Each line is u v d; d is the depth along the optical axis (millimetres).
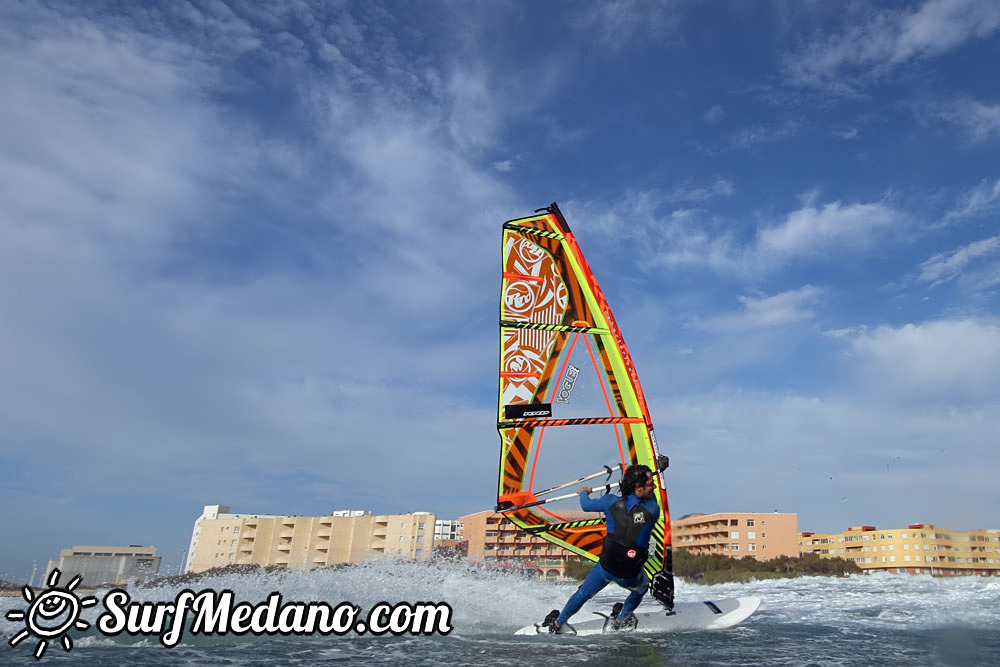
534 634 6770
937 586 12070
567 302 9148
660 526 8039
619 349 8836
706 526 88812
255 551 101688
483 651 5621
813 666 4828
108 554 63031
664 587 7859
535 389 8758
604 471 8484
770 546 84500
